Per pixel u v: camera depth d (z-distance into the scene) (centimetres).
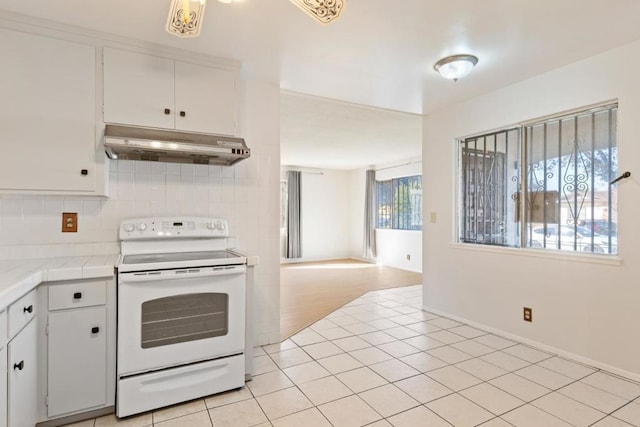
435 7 192
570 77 265
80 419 187
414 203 725
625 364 236
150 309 197
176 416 193
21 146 197
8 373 140
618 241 240
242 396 215
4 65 194
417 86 307
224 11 194
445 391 220
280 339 307
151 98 228
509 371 247
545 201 288
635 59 231
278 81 294
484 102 330
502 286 316
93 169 212
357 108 379
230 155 233
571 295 266
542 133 291
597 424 185
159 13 196
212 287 213
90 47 213
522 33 220
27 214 220
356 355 276
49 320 177
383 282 583
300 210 839
